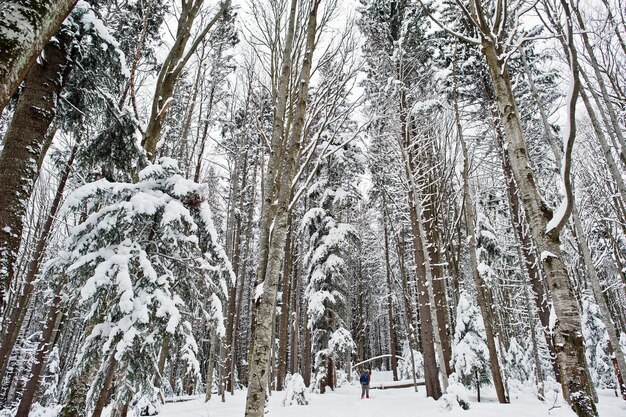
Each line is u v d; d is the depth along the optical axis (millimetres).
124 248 5289
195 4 8062
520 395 14875
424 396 13312
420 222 13352
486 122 15297
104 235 5355
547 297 12859
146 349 4965
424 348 13070
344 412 11164
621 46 9234
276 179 6016
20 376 17250
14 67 1581
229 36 13367
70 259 5262
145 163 6906
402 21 15000
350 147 18500
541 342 19203
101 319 5523
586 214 16797
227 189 22172
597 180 14805
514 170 5008
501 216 21484
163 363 10617
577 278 17781
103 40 6469
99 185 5531
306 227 19797
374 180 18391
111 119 6969
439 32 14359
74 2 1900
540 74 13992
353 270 33250
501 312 22438
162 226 5484
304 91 5145
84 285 4871
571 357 4055
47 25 1750
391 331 25812
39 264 12062
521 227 13984
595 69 8938
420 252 13789
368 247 33375
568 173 4082
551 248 4453
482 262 15047
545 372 18781
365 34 14570
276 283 4527
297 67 6520
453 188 17016
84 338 5566
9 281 4883
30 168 5477
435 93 15234
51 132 9031
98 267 4926
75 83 6785
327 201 19219
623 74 9672
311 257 19219
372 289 39625
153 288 5289
